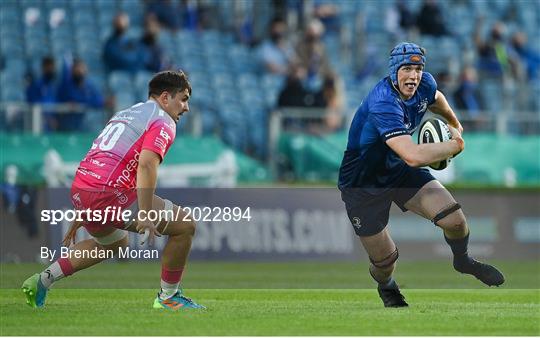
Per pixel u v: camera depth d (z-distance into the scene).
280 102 63.00
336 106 63.97
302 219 51.00
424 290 38.16
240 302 30.89
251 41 77.06
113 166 26.38
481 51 77.94
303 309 28.08
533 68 80.44
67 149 56.34
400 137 27.33
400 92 27.98
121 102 65.69
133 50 67.31
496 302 32.19
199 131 59.72
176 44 73.62
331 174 60.31
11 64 69.00
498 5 87.81
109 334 22.17
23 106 56.66
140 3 75.69
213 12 78.06
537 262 57.28
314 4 80.06
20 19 72.19
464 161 61.91
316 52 71.06
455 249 28.72
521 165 62.94
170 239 26.89
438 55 79.81
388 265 29.00
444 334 22.83
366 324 24.38
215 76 71.69
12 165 55.16
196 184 58.38
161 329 23.03
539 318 26.08
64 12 73.44
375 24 82.31
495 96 73.62
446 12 85.50
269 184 59.09
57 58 70.50
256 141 64.69
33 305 27.11
